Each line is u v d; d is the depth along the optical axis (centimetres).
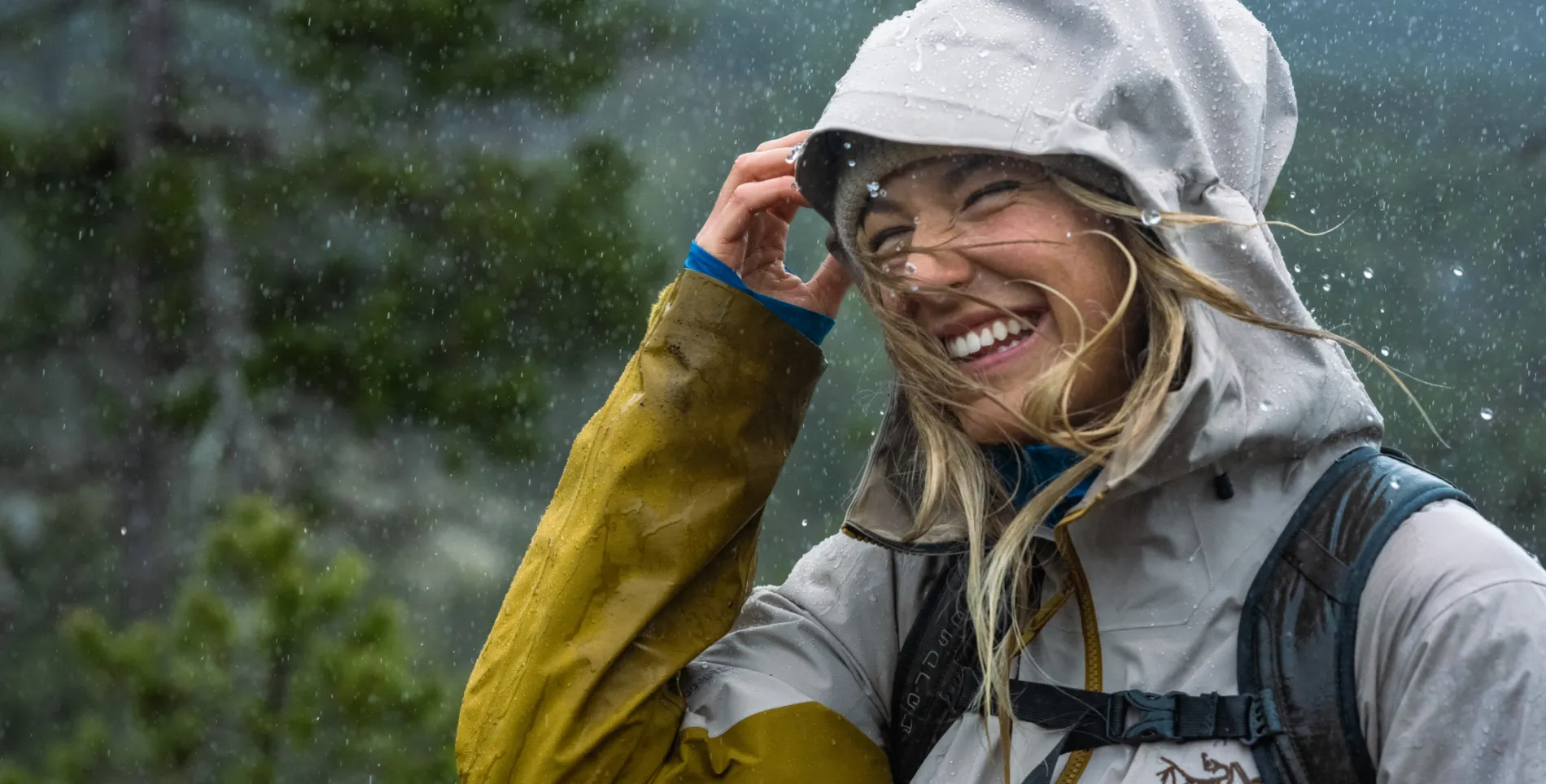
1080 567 208
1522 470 1628
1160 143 202
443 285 984
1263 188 217
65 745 671
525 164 1022
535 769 224
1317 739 183
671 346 235
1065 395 193
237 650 661
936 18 214
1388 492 190
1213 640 194
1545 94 2102
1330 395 197
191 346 1044
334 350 952
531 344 980
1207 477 200
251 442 1090
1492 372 1703
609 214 1016
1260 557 195
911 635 231
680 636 233
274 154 1062
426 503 1247
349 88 1016
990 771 209
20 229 1023
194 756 637
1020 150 198
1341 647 184
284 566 670
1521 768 171
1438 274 1775
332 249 1007
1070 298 203
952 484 222
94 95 1108
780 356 234
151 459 1088
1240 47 215
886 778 230
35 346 1075
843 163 222
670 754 232
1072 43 205
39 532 1324
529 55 1023
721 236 235
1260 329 199
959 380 209
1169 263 194
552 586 231
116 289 1028
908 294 208
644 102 1834
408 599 1209
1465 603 176
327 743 632
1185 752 189
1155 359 196
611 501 231
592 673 225
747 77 2080
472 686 236
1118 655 201
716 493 232
